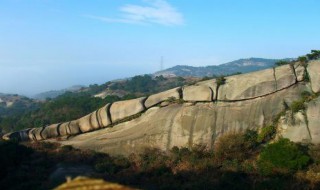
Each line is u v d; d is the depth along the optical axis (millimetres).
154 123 54344
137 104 56938
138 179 44125
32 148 56781
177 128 52500
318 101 47312
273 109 49281
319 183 37625
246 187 37500
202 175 42750
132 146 54500
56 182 41406
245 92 51000
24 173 44500
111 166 48094
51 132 62875
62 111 100250
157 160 49688
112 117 58188
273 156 41531
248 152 46969
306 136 46062
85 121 60469
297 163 40594
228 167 43719
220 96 52281
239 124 49906
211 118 51188
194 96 53531
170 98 55156
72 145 58094
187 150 50062
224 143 47812
